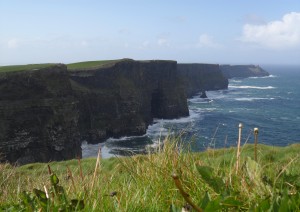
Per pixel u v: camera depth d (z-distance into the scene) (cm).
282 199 206
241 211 244
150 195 329
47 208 256
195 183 329
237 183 298
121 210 279
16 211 277
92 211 271
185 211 215
